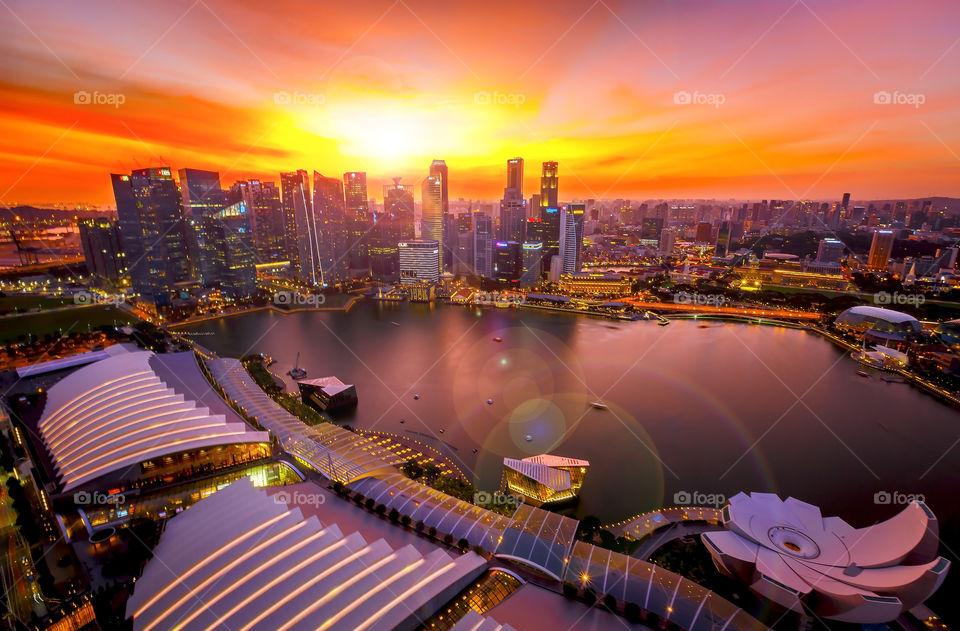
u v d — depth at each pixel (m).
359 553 88.88
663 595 92.06
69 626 88.75
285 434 161.50
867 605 83.31
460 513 121.06
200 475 136.88
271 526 94.25
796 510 115.81
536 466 155.25
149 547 104.56
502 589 96.44
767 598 98.81
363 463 146.12
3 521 119.25
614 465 172.62
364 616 75.88
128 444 130.38
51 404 158.25
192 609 76.88
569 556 103.19
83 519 115.69
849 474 166.88
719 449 183.62
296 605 75.94
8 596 97.19
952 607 105.38
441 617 87.19
